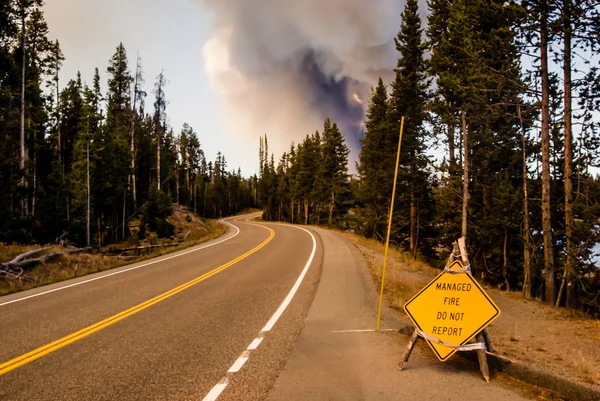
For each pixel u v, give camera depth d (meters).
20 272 13.27
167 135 69.38
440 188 27.22
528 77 19.19
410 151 30.23
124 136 43.12
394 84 29.66
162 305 8.69
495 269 22.73
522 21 14.76
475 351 5.18
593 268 16.16
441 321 5.06
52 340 6.19
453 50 19.66
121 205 41.47
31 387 4.40
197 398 4.05
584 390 4.05
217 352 5.52
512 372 4.66
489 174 23.33
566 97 14.91
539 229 21.66
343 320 7.27
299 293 9.81
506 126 21.92
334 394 4.12
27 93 31.61
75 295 10.02
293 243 24.06
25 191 22.44
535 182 22.20
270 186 93.50
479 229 22.33
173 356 5.38
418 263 17.38
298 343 5.89
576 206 15.21
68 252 17.48
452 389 4.29
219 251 20.27
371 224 36.16
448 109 21.06
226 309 8.21
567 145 14.86
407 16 29.22
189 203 93.44
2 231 19.64
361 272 12.75
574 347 6.45
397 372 4.79
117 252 20.83
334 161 55.84
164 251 20.58
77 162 35.28
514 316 9.30
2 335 6.52
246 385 4.36
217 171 119.81
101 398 4.09
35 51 33.53
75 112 44.88
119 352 5.57
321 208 63.00
